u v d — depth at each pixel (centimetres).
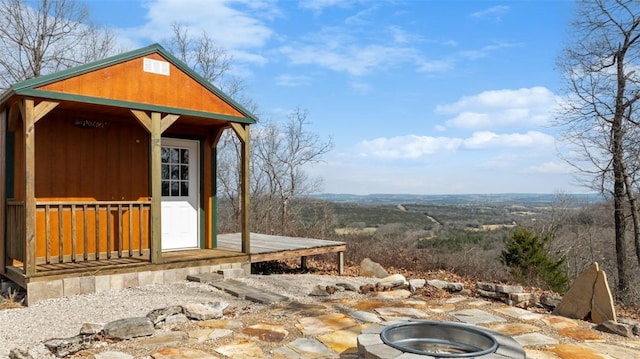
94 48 1916
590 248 1708
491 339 361
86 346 389
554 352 403
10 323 459
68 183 689
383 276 848
